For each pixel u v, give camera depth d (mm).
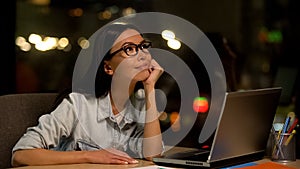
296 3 3059
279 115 1863
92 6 2879
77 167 1553
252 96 1585
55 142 1719
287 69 2430
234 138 1570
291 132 1707
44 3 2744
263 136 1719
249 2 3170
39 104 2043
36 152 1607
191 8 3102
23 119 1984
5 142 1922
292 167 1578
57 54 2740
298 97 2314
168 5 3012
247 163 1655
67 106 1758
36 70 2688
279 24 3111
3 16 2484
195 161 1537
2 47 2498
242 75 2951
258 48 3107
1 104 1948
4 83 2518
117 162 1615
